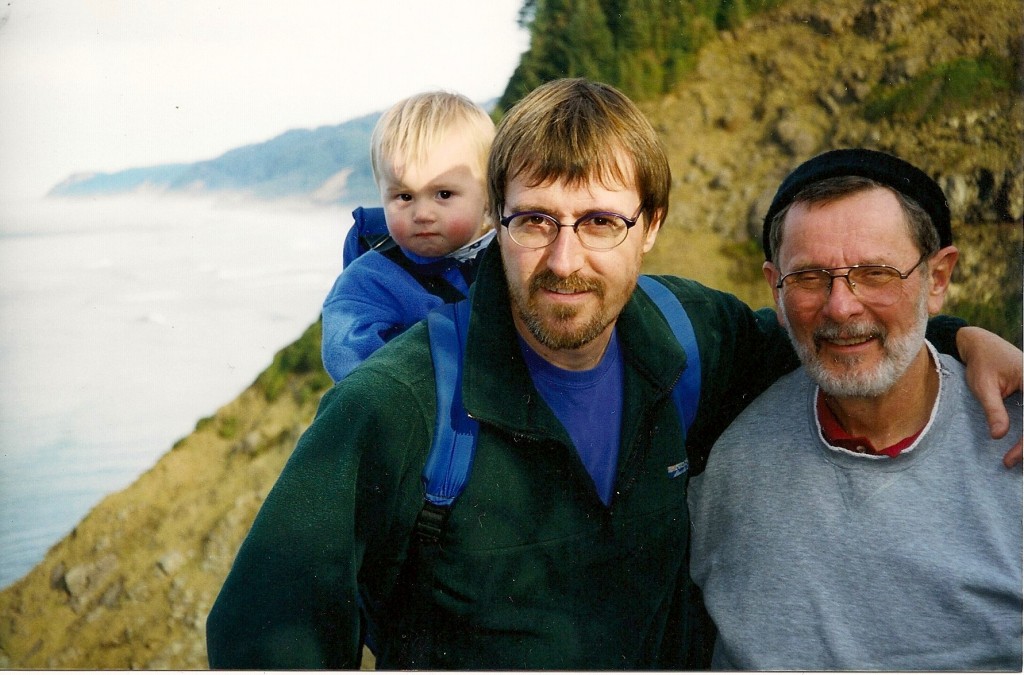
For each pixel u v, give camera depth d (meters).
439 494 1.46
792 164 4.13
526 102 1.51
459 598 1.49
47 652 4.64
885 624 1.62
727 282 4.00
